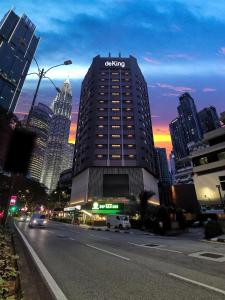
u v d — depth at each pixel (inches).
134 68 3302.2
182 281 221.1
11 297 152.8
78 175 2854.3
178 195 2706.7
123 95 2997.0
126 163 2511.1
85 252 399.9
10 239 477.4
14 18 4953.3
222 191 1397.6
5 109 402.0
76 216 2171.5
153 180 2837.1
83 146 2810.0
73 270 263.0
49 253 378.6
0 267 223.8
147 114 3304.6
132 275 243.1
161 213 1024.2
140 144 2664.9
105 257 353.1
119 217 1386.6
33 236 658.8
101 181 2415.1
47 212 3986.2
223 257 361.1
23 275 228.7
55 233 812.0
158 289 196.5
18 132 403.9
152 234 1009.5
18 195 2608.3
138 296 179.2
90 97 3063.5
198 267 285.1
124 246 498.6
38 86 588.7
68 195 3794.3
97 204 2134.6
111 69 3228.3
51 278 226.4
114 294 183.0
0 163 395.2
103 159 2532.0
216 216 1419.8
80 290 191.9
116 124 2760.8
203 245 533.6
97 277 233.8
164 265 296.4
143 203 1460.4
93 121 2778.1
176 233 994.7
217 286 205.3
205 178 1505.9
